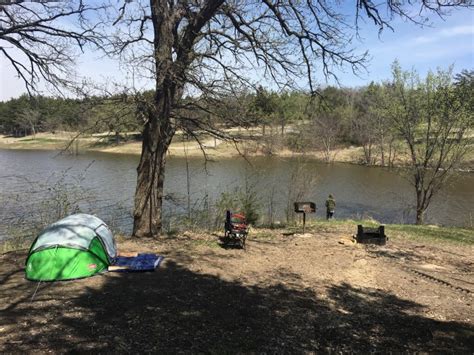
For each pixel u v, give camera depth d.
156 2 10.55
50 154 57.94
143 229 11.52
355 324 6.14
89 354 4.76
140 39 10.87
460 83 20.03
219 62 11.36
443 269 9.29
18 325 5.40
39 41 11.40
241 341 5.38
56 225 7.86
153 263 8.18
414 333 5.88
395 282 8.21
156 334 5.38
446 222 24.38
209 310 6.28
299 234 12.38
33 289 6.76
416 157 21.55
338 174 44.97
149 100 10.68
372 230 12.04
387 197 32.62
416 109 20.64
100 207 21.05
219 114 11.79
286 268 8.77
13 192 23.34
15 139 80.56
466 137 20.22
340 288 7.71
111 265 8.01
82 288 6.88
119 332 5.36
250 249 10.20
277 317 6.22
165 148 11.75
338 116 60.31
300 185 18.97
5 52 11.87
